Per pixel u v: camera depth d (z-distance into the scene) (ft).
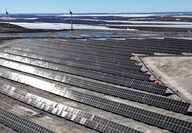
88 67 282.15
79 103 180.24
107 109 164.76
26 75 258.78
